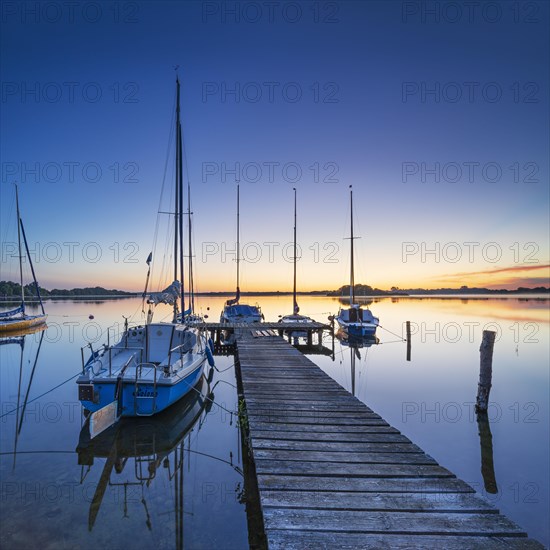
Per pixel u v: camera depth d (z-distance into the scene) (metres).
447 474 4.98
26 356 18.30
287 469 5.10
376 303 86.44
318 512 4.08
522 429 8.78
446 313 49.03
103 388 8.27
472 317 41.78
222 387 12.68
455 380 13.63
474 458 7.27
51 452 7.29
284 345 16.20
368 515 4.03
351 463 5.31
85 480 6.19
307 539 3.62
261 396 8.65
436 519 3.97
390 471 5.05
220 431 8.61
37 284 33.16
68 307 65.50
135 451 7.42
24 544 4.50
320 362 17.27
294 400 8.36
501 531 3.76
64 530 4.80
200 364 10.80
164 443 7.84
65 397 11.30
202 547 4.53
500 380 13.55
